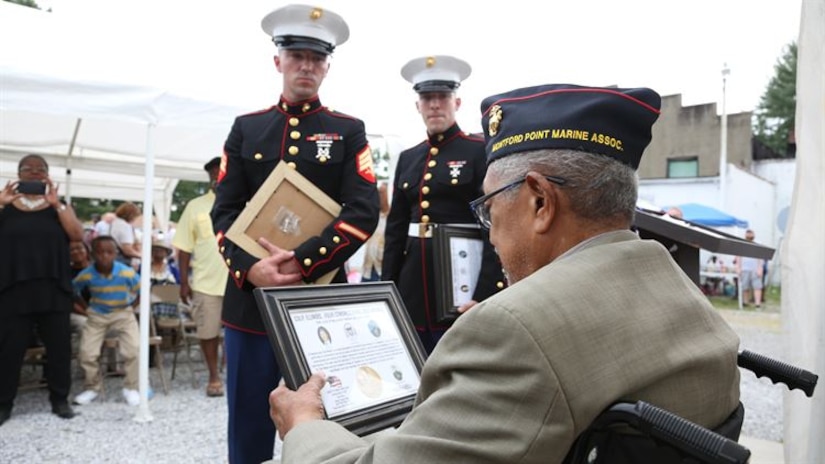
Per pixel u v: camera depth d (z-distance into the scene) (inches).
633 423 33.5
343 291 61.7
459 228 111.3
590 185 41.8
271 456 99.0
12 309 177.2
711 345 40.6
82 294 217.5
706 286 644.1
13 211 179.6
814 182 87.4
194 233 211.5
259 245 89.8
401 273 129.7
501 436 34.7
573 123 42.4
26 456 150.4
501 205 44.9
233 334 97.4
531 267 44.2
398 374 60.0
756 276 568.4
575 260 40.2
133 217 267.6
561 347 35.0
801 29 88.2
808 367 87.0
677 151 1012.5
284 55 100.0
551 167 42.3
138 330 205.2
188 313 257.9
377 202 99.0
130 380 199.2
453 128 129.2
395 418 56.6
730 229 653.3
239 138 103.1
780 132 1467.8
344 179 99.5
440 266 108.3
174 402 201.8
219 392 210.4
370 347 59.9
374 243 256.5
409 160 133.3
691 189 906.7
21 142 276.5
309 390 51.8
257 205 90.3
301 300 57.5
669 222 78.9
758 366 50.2
